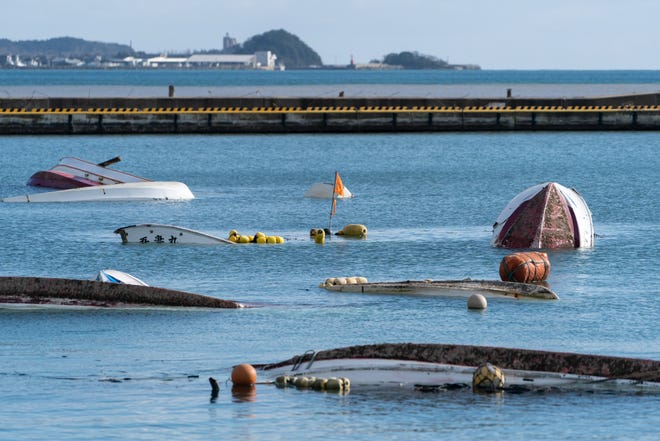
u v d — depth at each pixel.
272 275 117.88
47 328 91.81
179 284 112.81
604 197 192.00
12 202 181.50
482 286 104.81
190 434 67.25
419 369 77.25
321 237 139.38
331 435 67.19
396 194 196.62
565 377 76.19
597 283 112.56
